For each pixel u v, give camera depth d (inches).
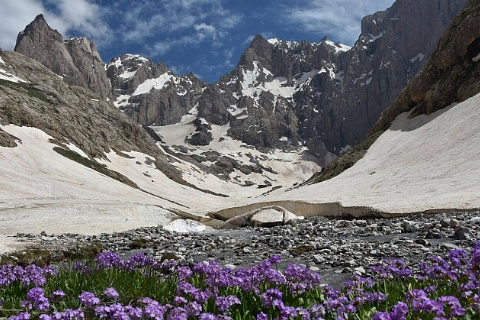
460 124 3299.7
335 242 761.6
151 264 443.5
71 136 6427.2
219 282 321.7
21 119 5664.4
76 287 366.6
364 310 268.8
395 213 1505.9
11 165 4158.5
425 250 603.5
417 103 4446.4
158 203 4694.9
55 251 719.1
